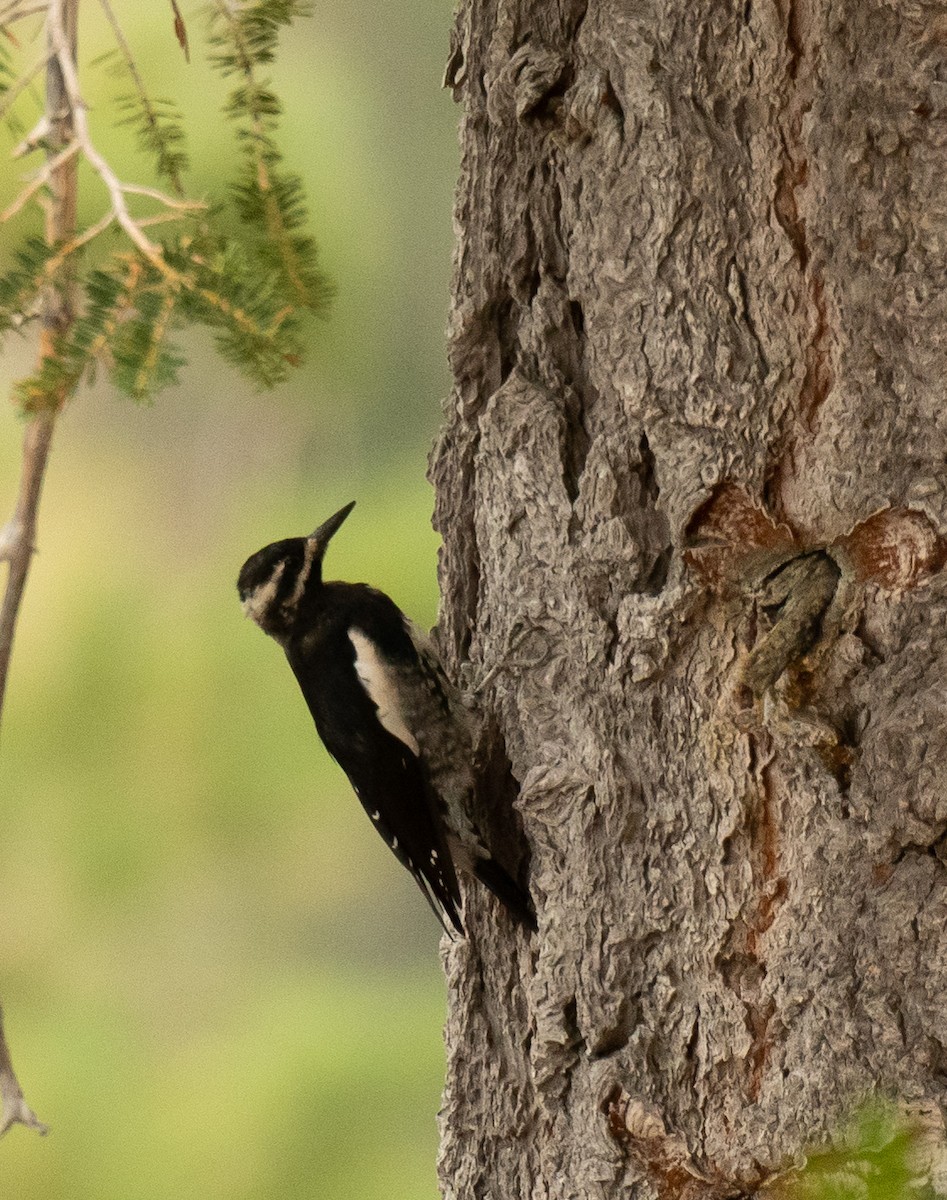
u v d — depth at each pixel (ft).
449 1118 36.29
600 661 32.07
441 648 37.55
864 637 29.40
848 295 29.35
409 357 77.05
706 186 30.40
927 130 28.73
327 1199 63.62
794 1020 29.86
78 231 28.58
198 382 76.48
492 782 35.94
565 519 32.78
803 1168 29.27
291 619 42.91
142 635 70.79
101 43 54.60
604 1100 31.42
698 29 30.45
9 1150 65.67
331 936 72.13
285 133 69.62
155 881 69.10
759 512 30.14
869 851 29.09
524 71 32.58
